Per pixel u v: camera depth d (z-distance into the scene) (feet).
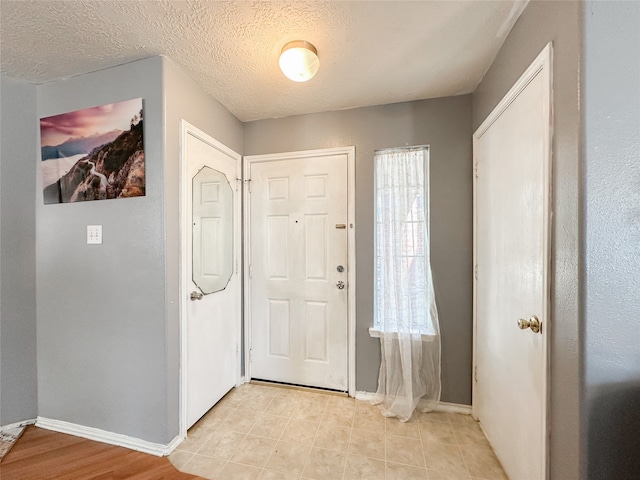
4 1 3.68
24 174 5.67
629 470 2.74
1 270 5.48
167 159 5.02
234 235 7.27
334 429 5.64
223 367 6.76
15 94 5.58
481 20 4.17
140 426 5.08
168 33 4.39
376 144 6.73
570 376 2.95
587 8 2.76
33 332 5.73
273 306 7.48
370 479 4.44
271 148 7.43
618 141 2.74
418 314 6.33
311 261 7.21
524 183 3.94
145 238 5.05
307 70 4.73
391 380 6.26
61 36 4.42
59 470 4.57
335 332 7.05
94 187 5.33
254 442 5.26
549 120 3.28
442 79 5.71
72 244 5.49
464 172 6.24
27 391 5.68
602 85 2.74
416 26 4.29
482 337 5.58
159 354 4.98
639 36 2.71
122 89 5.17
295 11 3.99
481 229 5.66
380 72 5.47
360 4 3.88
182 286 5.32
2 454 4.91
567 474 3.00
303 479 4.44
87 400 5.39
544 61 3.36
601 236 2.76
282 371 7.42
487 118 5.25
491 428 5.13
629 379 2.74
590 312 2.77
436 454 4.96
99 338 5.32
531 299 3.76
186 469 4.62
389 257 6.47
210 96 6.27
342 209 7.00
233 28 4.30
